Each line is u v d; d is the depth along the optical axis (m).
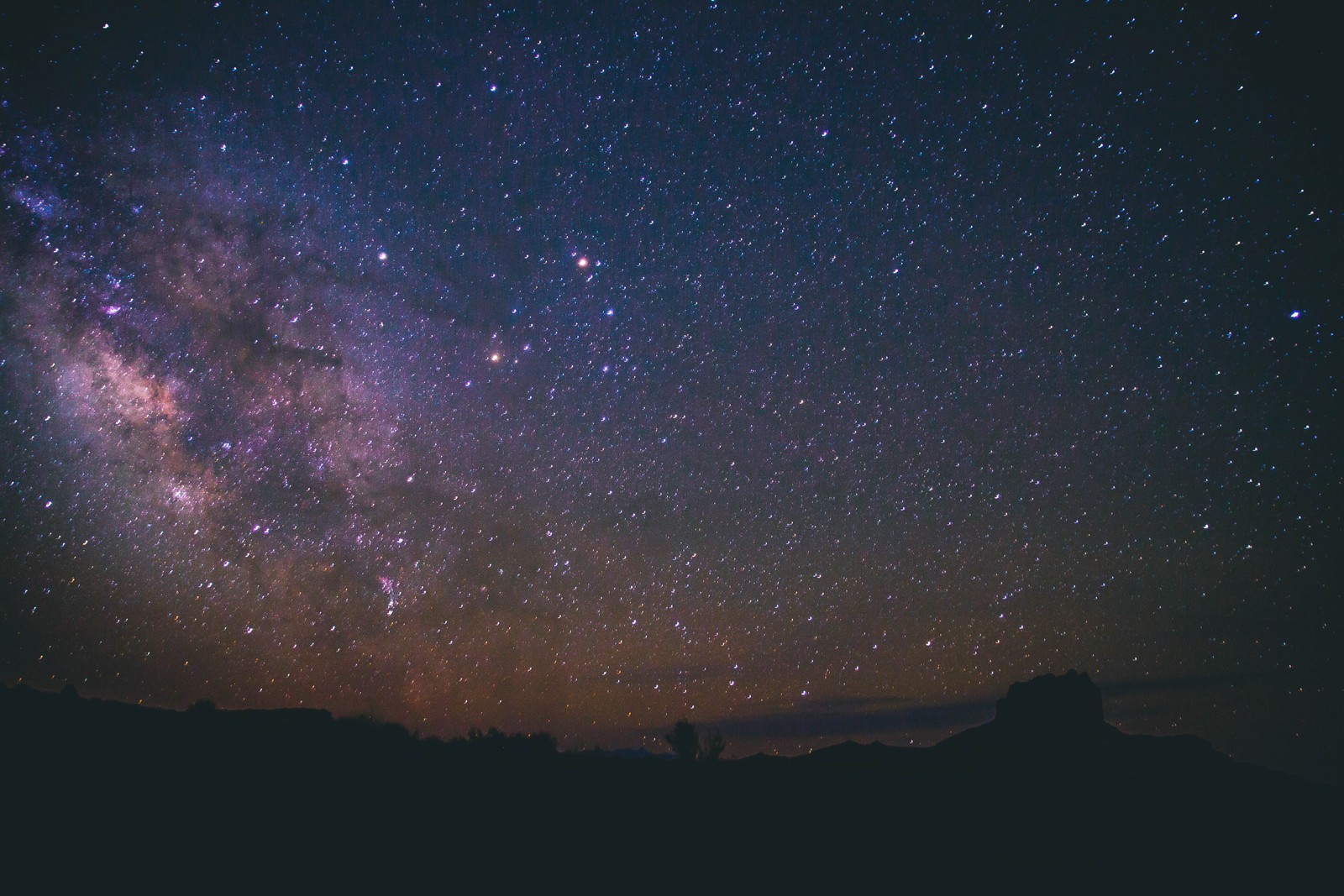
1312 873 4.40
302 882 3.57
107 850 3.61
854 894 3.99
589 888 3.86
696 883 4.02
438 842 4.15
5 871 3.32
